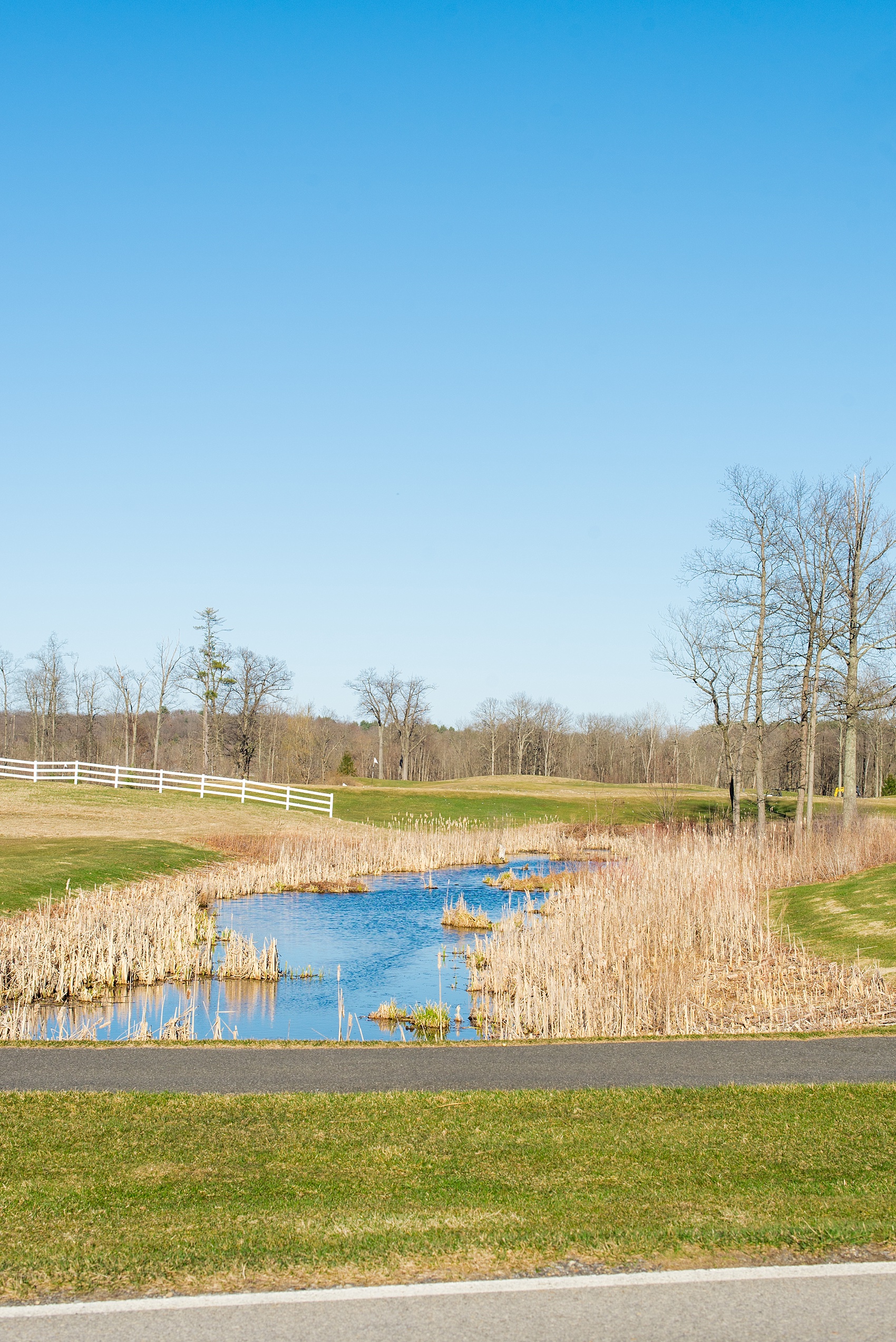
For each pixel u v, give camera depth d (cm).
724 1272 539
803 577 3662
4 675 8450
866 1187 666
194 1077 948
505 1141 762
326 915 2675
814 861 2891
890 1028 1178
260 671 7631
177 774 5294
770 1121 812
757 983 1683
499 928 2397
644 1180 681
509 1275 535
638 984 1623
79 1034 1418
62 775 4984
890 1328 482
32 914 2125
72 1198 644
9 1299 508
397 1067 988
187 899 2522
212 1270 538
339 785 7188
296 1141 762
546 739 11800
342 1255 556
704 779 10731
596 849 4372
